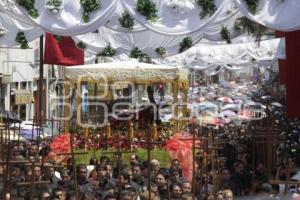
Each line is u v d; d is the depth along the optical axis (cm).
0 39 2009
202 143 1772
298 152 2098
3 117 2705
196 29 1659
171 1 1645
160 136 2706
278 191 1531
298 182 1451
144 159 2112
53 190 1379
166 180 1572
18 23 1994
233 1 1631
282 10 1605
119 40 2425
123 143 2448
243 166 1745
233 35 2250
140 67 2784
